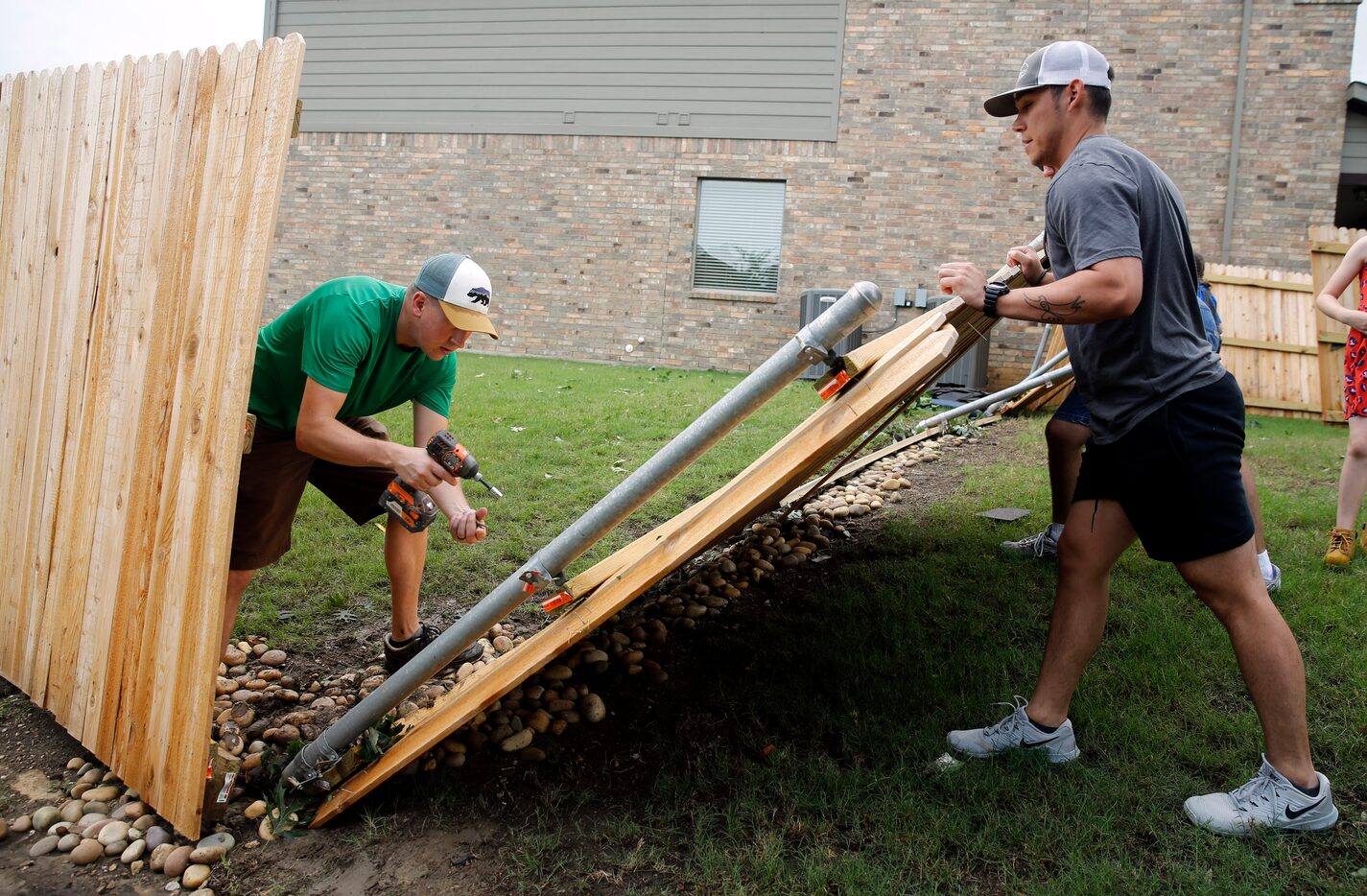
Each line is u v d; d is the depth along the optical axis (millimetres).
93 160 2637
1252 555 2127
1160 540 2162
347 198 13523
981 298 2135
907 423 7352
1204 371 2127
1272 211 10914
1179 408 2104
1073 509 2348
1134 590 3465
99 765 2494
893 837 2113
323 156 13562
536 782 2389
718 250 12602
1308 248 10867
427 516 2410
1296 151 10812
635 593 2055
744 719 2701
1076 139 2293
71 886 1999
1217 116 10953
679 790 2307
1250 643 2115
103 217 2568
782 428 6934
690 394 8727
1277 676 2094
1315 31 10656
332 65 13430
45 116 2920
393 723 2439
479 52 12945
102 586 2463
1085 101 2260
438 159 13156
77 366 2643
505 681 2178
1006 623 3271
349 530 4266
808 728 2629
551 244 12875
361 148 13414
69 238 2723
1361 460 3723
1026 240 11531
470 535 2434
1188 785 2311
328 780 2291
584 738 2619
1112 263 1991
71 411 2656
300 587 3605
